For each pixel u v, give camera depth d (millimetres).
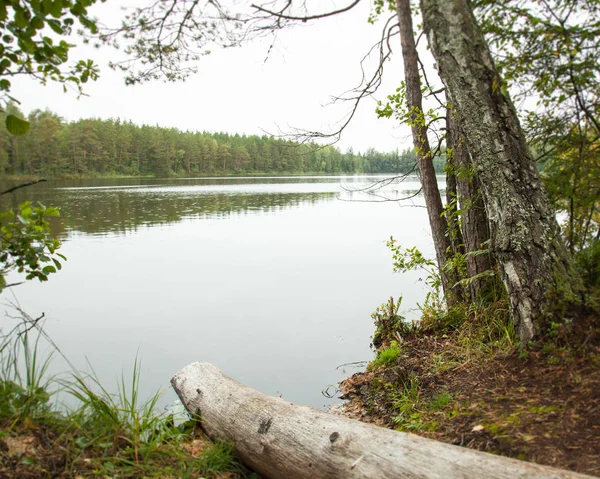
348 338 6516
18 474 2020
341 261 11727
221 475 2684
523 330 3316
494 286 5145
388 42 6230
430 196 5934
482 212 5211
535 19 3564
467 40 3342
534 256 3234
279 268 10938
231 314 7535
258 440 2840
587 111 3541
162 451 2600
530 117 3895
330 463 2391
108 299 8250
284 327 6973
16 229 3449
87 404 2682
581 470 2080
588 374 2775
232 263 11453
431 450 2168
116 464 2352
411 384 4188
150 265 11078
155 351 5926
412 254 6402
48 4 2418
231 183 61656
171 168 90750
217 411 3369
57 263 3641
